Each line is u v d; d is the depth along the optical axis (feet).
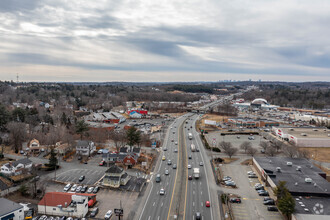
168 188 254.06
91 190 244.42
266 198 227.81
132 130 367.25
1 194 238.27
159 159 347.56
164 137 483.92
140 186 257.55
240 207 217.15
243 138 487.20
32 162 319.88
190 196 236.63
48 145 394.11
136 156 336.90
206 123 592.60
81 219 196.95
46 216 200.13
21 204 218.18
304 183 236.02
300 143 422.00
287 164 287.07
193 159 348.38
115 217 200.85
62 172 296.10
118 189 251.19
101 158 349.82
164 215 203.10
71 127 486.79
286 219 197.88
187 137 486.79
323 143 422.41
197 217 197.47
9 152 370.73
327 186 228.84
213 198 233.14
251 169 310.24
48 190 248.52
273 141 444.96
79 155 358.84
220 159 338.13
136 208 214.07
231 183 260.83
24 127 429.79
